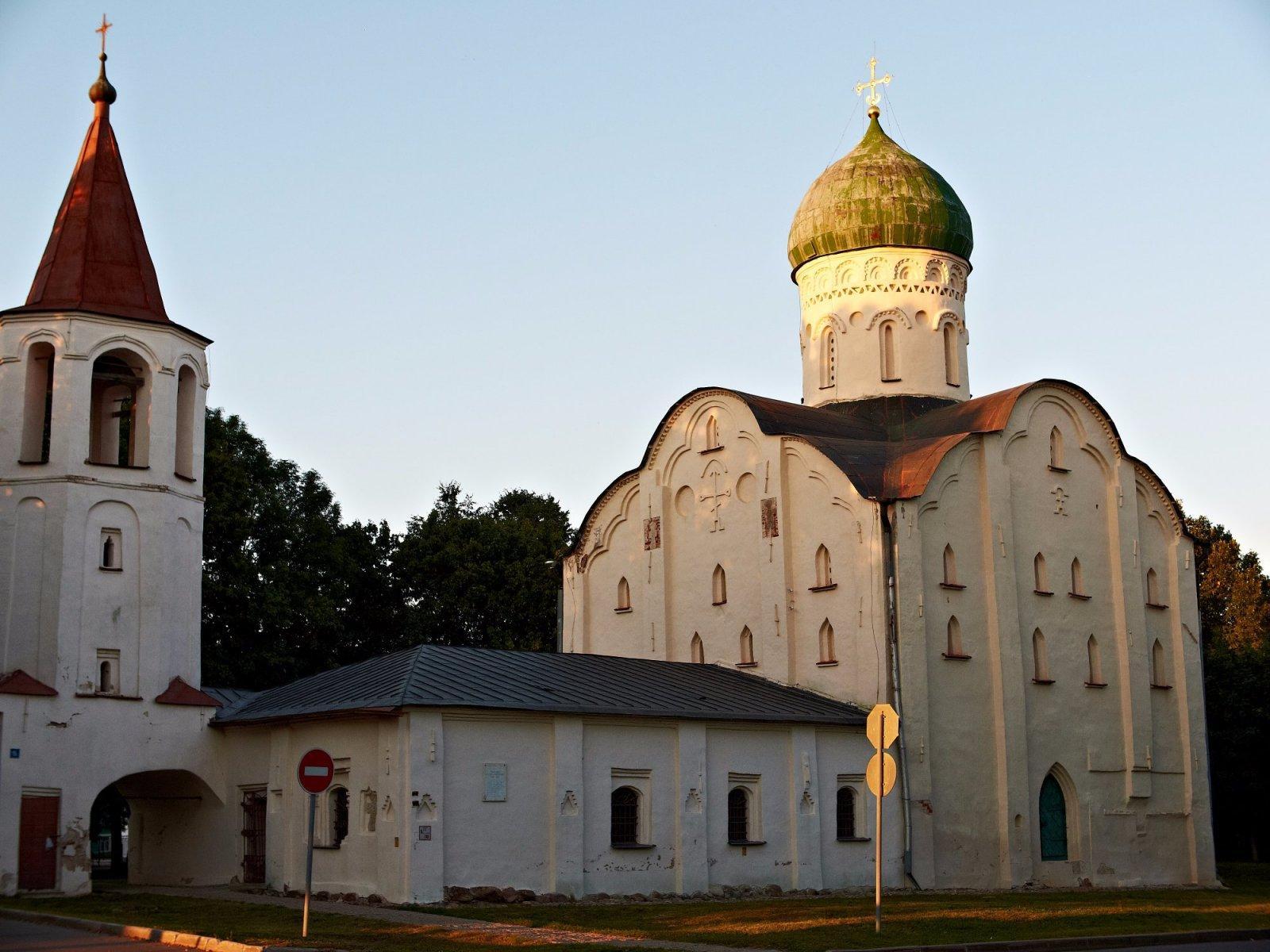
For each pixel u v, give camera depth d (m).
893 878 41.09
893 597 42.47
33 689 36.31
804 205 54.47
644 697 38.34
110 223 40.56
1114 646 49.06
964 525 45.03
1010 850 43.31
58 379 38.28
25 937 26.56
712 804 38.22
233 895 35.47
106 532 38.31
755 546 46.59
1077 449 49.47
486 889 33.38
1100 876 46.38
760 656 45.81
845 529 44.12
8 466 38.03
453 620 71.44
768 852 39.16
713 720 38.47
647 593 49.59
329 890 34.53
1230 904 37.12
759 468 46.81
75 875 36.16
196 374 40.97
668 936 26.77
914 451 45.41
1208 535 100.38
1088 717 47.41
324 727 35.62
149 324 39.56
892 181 53.12
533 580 72.00
